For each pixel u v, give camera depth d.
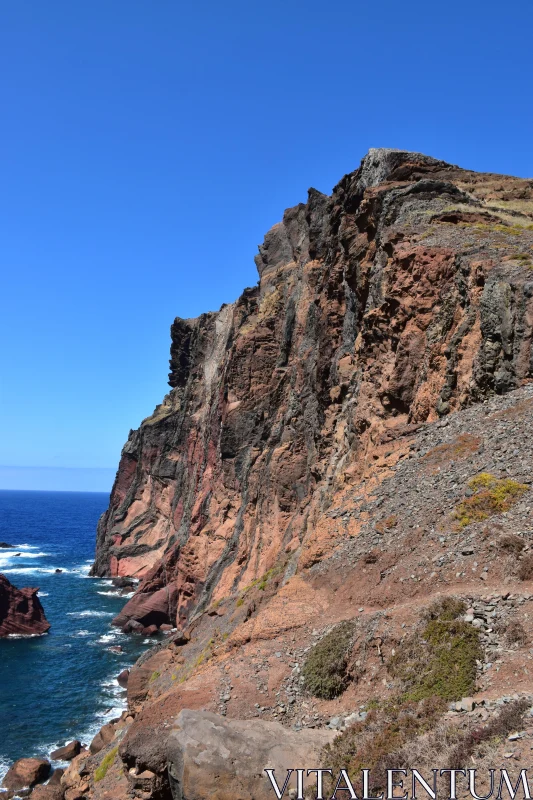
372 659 15.31
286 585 22.06
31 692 48.72
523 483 18.70
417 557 18.41
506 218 37.78
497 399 24.36
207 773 12.66
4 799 32.66
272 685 16.75
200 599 56.09
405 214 37.94
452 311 29.14
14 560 128.38
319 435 43.00
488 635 13.59
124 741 16.42
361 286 40.19
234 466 64.06
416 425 27.36
